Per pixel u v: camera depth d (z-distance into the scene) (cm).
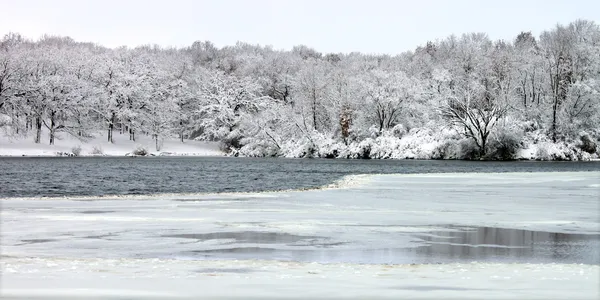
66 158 10406
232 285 1200
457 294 1130
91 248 1741
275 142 12219
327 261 1565
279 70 16200
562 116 10519
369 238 1945
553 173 5891
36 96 11906
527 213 2661
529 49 13012
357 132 11756
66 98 12194
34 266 1397
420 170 6769
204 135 14388
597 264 1533
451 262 1556
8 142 11962
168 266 1422
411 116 11938
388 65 15150
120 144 13538
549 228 2194
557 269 1396
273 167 7525
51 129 12275
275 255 1644
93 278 1259
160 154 13112
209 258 1589
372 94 11612
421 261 1571
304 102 12231
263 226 2203
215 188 4288
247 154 12612
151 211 2686
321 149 11412
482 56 13062
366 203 3088
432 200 3250
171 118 13988
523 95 11588
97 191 4006
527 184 4438
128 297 1100
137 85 14038
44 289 1153
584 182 4638
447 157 10400
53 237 1938
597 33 12912
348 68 14862
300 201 3183
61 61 13350
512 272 1354
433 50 17688
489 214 2616
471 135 10256
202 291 1148
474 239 1938
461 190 3925
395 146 10819
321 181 5025
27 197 3491
